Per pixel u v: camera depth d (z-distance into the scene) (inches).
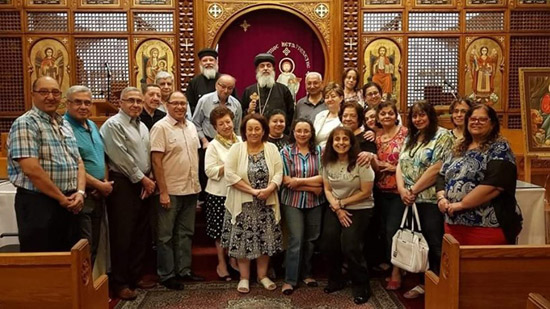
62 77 235.8
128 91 132.6
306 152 141.1
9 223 143.3
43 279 77.9
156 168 138.8
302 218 140.3
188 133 145.6
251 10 240.4
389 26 241.9
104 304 90.7
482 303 80.0
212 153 146.8
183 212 148.0
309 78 167.5
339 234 135.4
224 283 147.5
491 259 79.1
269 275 151.4
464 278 79.4
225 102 166.6
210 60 186.2
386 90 243.1
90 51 236.2
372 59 242.2
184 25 235.3
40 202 107.0
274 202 137.5
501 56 242.8
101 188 125.3
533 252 78.7
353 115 139.5
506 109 243.6
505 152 104.8
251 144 139.2
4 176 173.9
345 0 239.1
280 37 250.8
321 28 242.4
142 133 138.6
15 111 237.0
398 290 141.1
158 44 236.8
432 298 89.7
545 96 166.7
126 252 135.7
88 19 235.8
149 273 158.7
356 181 131.1
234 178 135.0
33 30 233.9
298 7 241.3
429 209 130.2
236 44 250.5
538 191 146.7
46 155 106.7
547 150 165.6
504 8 240.5
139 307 130.3
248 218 136.8
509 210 105.0
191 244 154.4
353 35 240.4
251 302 132.3
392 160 140.3
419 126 130.9
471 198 104.7
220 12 238.5
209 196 148.7
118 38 236.5
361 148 141.1
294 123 143.9
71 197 110.9
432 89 244.8
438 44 243.3
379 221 150.5
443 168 117.0
